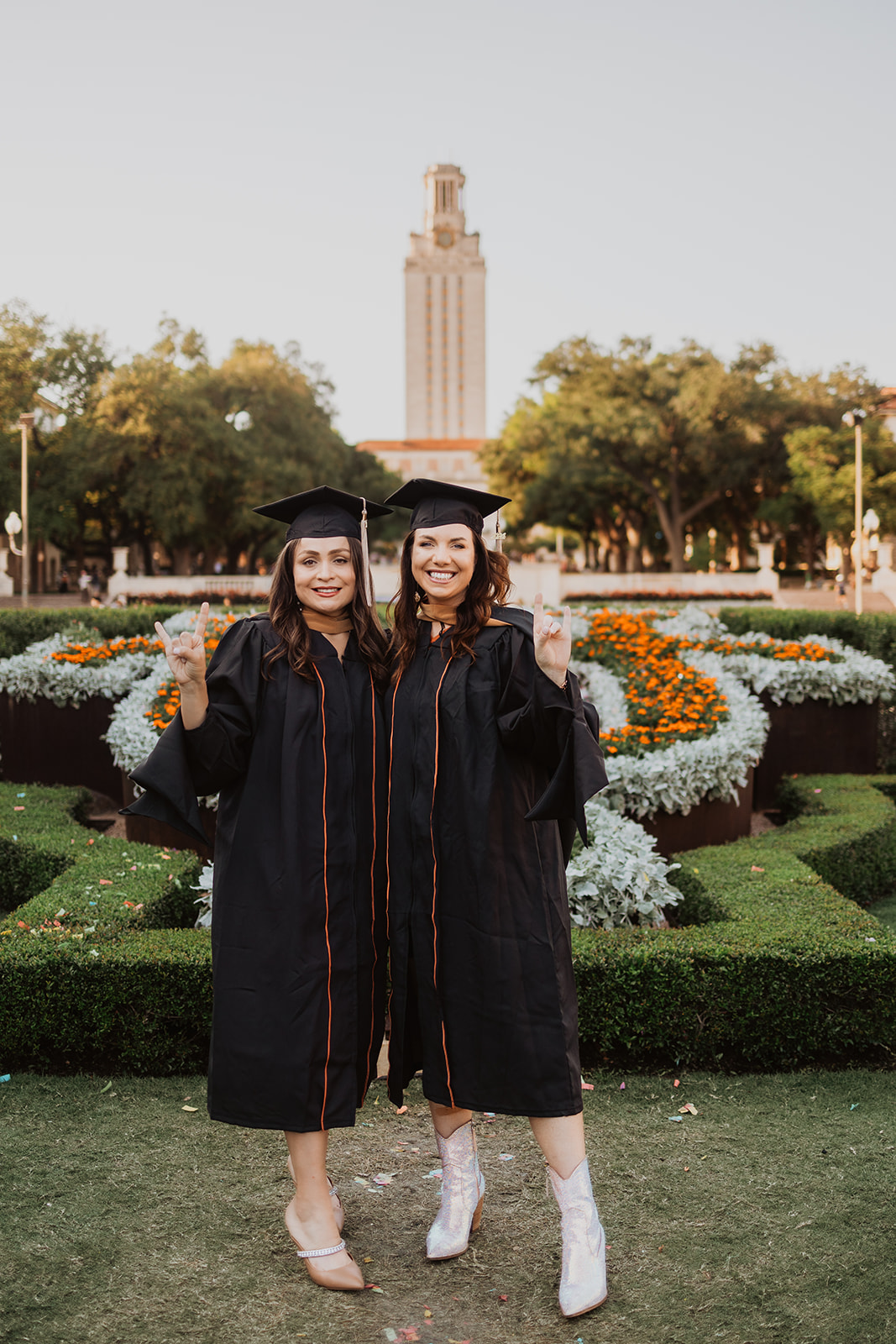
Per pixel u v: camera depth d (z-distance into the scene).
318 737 2.44
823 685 7.87
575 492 36.41
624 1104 3.37
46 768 7.86
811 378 35.19
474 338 111.38
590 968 3.61
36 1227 2.61
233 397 34.09
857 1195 2.77
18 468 31.47
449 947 2.38
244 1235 2.60
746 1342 2.19
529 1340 2.21
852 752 8.04
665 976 3.61
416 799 2.42
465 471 99.44
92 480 31.61
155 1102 3.35
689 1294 2.36
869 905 5.63
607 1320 2.27
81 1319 2.26
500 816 2.40
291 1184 2.84
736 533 40.91
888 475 31.73
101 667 7.90
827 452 32.00
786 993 3.61
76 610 10.34
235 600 31.69
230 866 2.44
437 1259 2.49
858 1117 3.25
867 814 6.11
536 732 2.37
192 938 3.76
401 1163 2.99
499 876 2.38
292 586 2.57
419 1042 2.50
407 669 2.52
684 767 5.44
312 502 2.61
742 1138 3.11
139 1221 2.65
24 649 9.45
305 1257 2.40
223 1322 2.26
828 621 9.93
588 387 35.50
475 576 2.56
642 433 32.09
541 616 2.30
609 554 45.34
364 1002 2.44
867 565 33.19
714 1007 3.62
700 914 4.37
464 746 2.40
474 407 111.62
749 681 7.98
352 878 2.43
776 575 34.09
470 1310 2.31
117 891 4.28
